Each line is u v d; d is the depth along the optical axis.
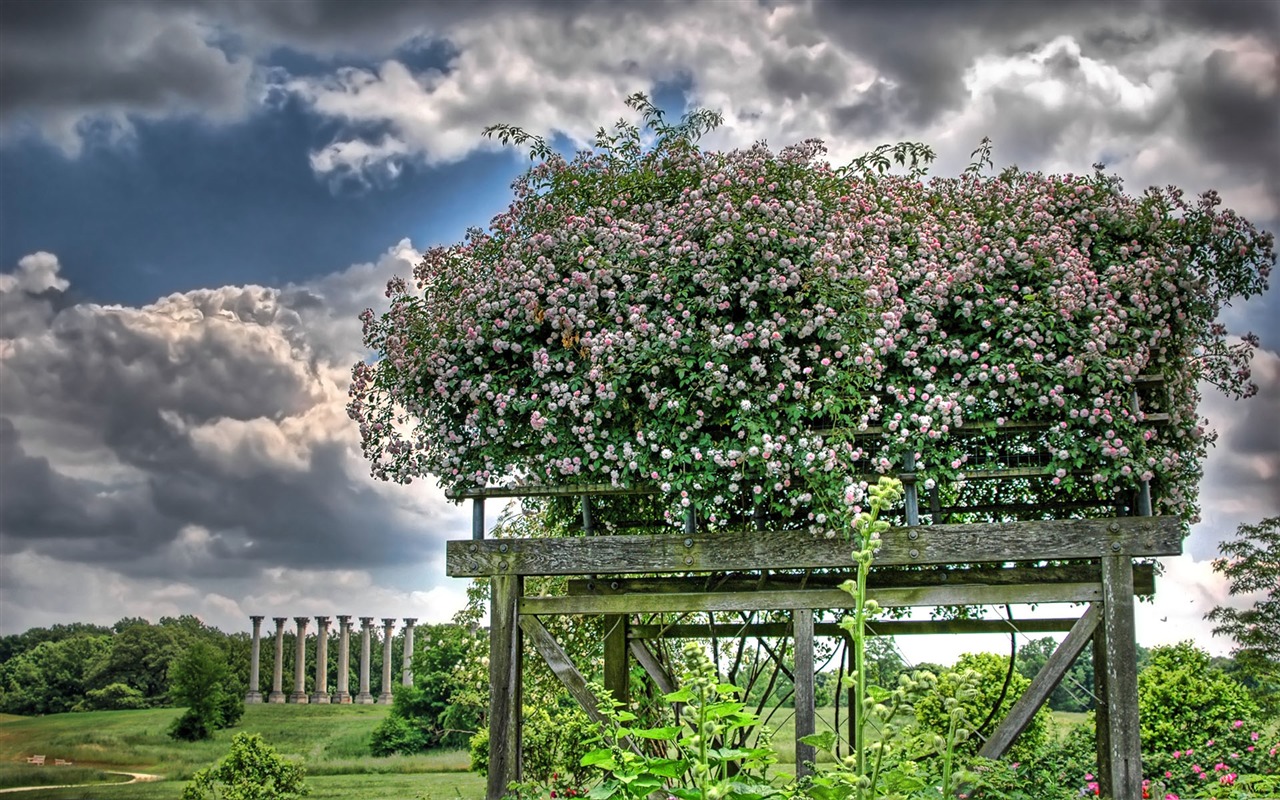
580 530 7.50
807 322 5.80
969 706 10.11
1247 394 6.67
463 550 6.28
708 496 5.97
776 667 7.34
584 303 6.09
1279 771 9.67
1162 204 6.52
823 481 5.73
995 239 6.34
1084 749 9.56
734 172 6.31
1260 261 6.44
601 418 6.08
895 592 5.86
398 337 6.55
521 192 6.76
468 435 6.39
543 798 5.74
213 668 38.91
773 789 2.94
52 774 30.25
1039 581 5.91
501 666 6.13
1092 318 6.01
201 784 16.28
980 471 5.82
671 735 2.79
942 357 5.89
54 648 49.69
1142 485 5.88
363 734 34.88
